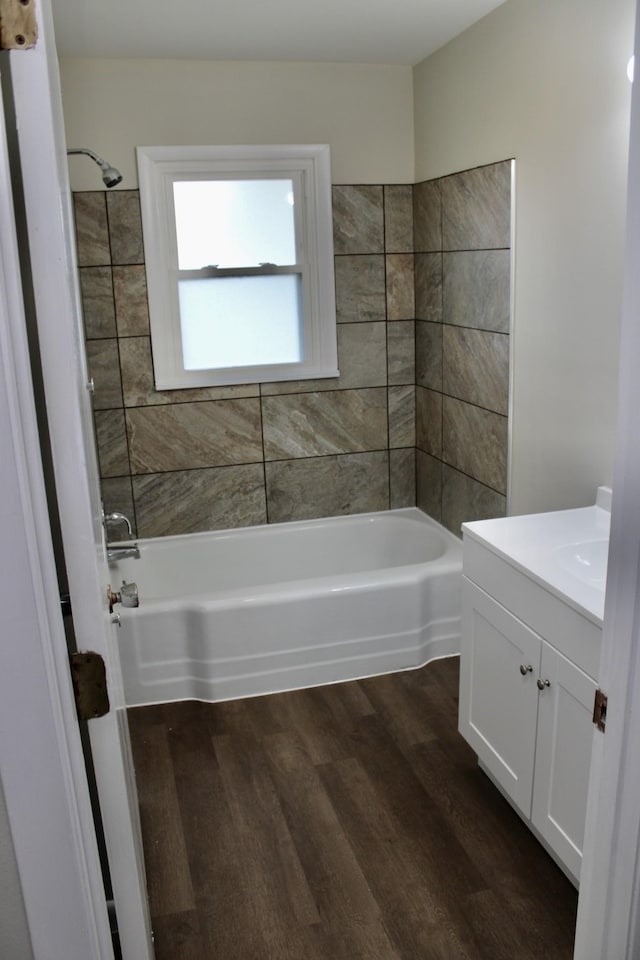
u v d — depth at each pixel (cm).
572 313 255
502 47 279
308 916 192
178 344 357
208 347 363
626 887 113
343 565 391
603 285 239
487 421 318
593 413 251
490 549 214
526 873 204
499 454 310
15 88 81
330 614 301
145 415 357
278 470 380
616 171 228
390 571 312
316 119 348
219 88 336
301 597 296
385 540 392
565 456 268
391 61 345
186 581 370
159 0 259
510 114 279
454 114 320
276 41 309
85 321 341
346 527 388
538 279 273
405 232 369
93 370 346
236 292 360
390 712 282
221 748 264
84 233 332
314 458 384
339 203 357
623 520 104
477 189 304
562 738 188
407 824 223
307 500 388
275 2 266
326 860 210
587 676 175
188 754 261
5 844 95
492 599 217
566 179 251
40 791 93
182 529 375
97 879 104
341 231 361
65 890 98
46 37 91
